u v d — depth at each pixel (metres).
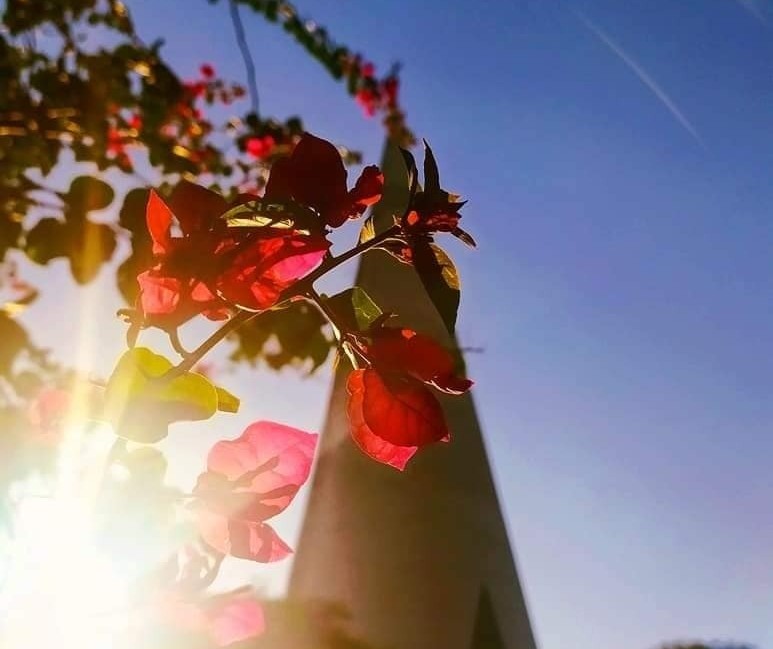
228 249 0.26
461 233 0.27
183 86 1.09
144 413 0.27
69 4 0.99
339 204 0.27
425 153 0.27
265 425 0.31
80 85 0.95
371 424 0.28
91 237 0.66
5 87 0.90
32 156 0.87
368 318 0.29
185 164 1.07
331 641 0.89
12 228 0.76
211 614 0.28
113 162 0.96
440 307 0.27
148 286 0.26
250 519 0.29
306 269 0.26
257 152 1.21
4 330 0.65
